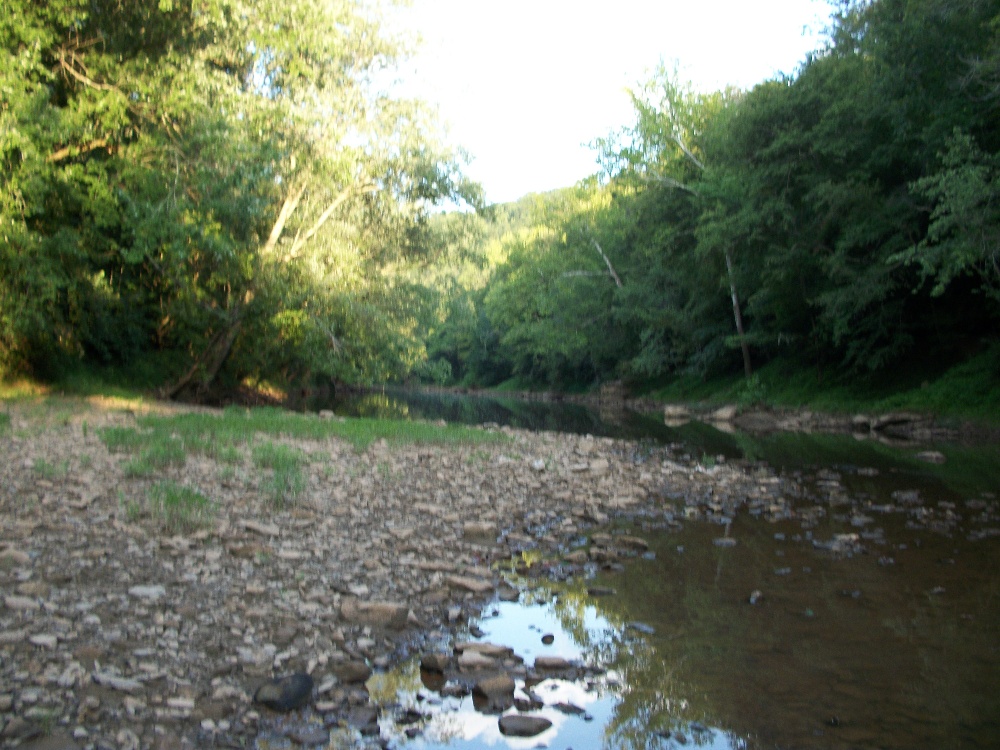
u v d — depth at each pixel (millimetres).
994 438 20141
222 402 24875
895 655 4957
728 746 3762
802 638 5262
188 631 4582
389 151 21688
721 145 30938
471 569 6637
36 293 14977
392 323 24500
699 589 6406
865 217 24406
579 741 3791
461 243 28016
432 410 35000
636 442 18828
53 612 4512
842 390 28047
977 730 3963
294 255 21922
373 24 20469
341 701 4043
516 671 4625
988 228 17016
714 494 11141
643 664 4801
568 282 46906
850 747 3771
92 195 15602
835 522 9227
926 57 20594
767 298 30438
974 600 6105
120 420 13258
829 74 25906
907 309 26938
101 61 15789
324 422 15773
